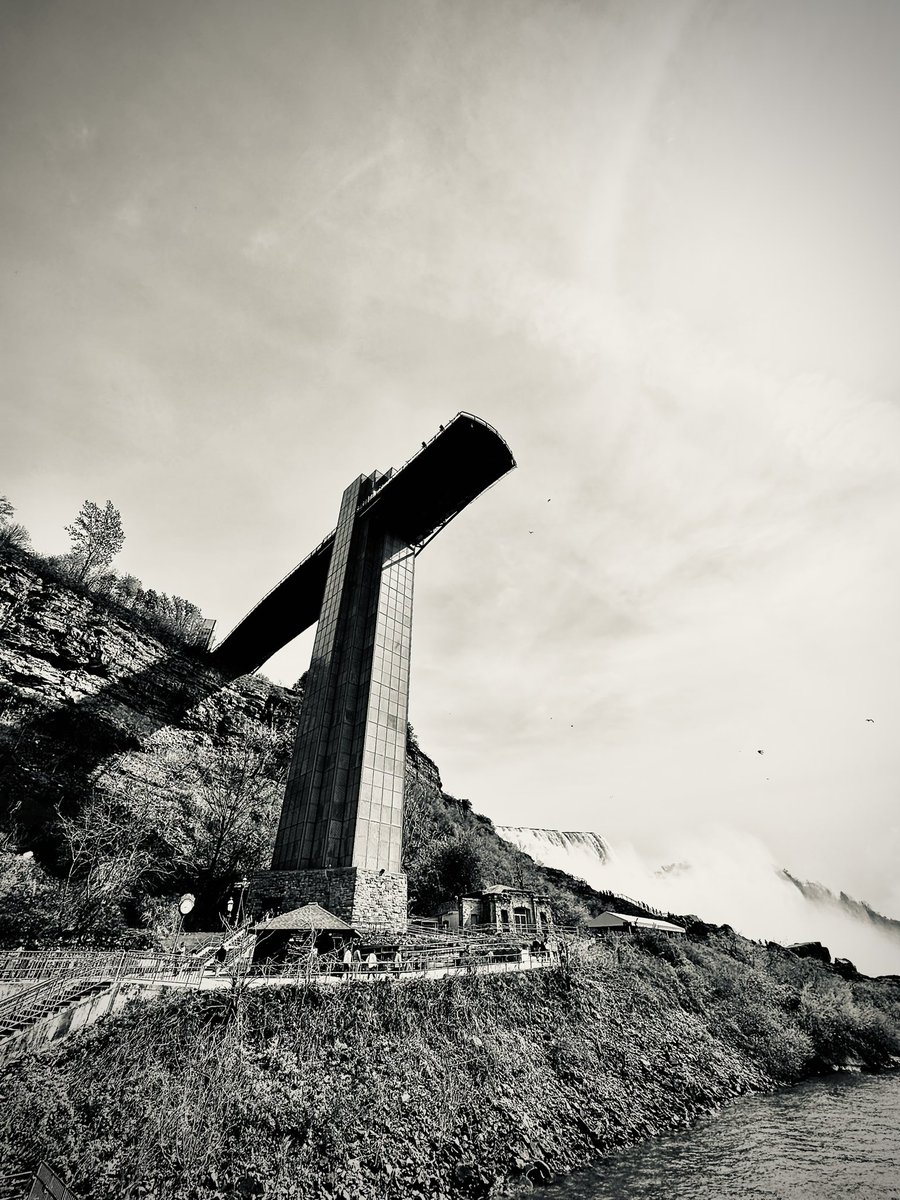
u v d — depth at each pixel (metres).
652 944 48.81
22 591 54.44
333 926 29.69
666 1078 29.42
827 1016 46.44
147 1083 16.53
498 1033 25.98
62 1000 18.67
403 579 55.47
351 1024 22.02
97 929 30.88
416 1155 18.09
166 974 22.53
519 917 45.31
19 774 42.78
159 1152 14.71
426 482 55.28
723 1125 26.31
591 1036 29.55
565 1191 18.80
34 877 33.56
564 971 33.34
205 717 66.12
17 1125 13.91
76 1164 13.62
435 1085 21.19
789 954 89.69
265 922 30.17
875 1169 20.88
